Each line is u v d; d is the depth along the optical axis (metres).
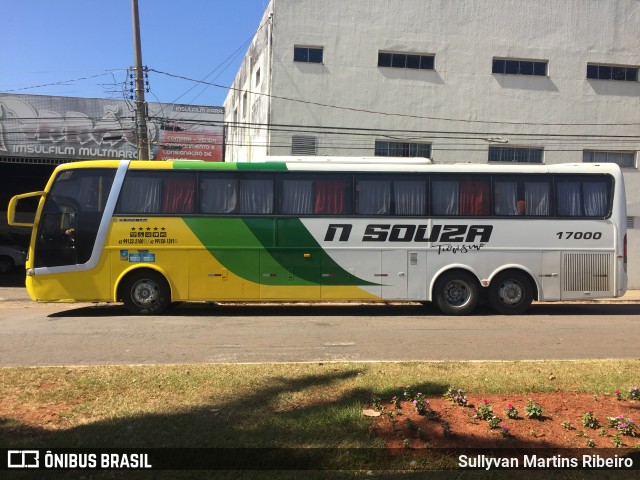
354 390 5.05
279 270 11.21
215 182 11.27
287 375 5.67
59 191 11.12
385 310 12.52
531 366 6.18
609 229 11.67
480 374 5.72
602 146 20.30
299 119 18.77
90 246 11.02
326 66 18.88
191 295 11.12
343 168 11.45
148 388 5.15
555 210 11.63
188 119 23.06
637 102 20.53
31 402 4.71
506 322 10.53
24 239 26.39
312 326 9.91
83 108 21.58
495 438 3.89
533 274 11.52
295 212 11.30
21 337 8.60
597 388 5.16
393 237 11.40
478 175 11.62
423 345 8.12
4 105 21.09
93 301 11.08
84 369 5.95
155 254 11.08
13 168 27.23
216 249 11.14
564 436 3.94
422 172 11.53
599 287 11.62
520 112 19.92
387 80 19.17
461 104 19.58
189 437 3.85
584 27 20.31
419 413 4.39
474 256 11.49
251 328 9.62
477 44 19.70
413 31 19.36
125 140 21.72
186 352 7.48
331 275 11.28
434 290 11.49
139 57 17.14
